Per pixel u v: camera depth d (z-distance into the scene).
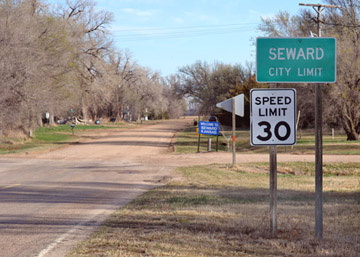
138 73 114.25
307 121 48.75
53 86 47.59
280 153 31.23
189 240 7.51
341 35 36.97
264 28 43.31
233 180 17.69
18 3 42.00
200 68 98.81
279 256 6.46
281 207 10.98
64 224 9.31
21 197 13.52
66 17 64.56
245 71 87.00
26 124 48.94
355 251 6.63
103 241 7.52
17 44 39.12
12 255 6.92
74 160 29.22
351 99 36.47
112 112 109.25
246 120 71.31
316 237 7.53
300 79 7.44
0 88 37.59
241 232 8.12
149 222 9.15
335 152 29.42
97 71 71.31
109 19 69.62
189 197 12.79
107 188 15.78
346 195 13.47
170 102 148.75
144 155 32.50
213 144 43.00
